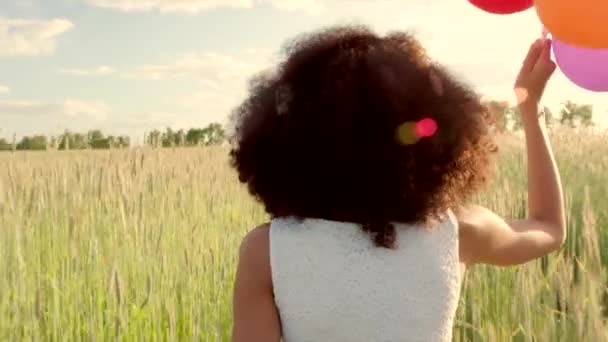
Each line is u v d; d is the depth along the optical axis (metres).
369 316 1.51
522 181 9.16
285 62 1.61
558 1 2.34
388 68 1.51
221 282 5.16
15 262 5.30
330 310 1.51
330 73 1.51
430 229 1.56
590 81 2.47
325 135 1.50
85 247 5.76
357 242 1.52
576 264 4.61
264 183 1.57
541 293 4.15
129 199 6.00
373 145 1.49
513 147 11.02
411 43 1.61
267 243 1.57
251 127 1.57
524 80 1.93
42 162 7.24
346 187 1.50
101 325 4.63
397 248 1.53
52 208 6.43
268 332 1.57
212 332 4.81
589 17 2.29
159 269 5.16
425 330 1.53
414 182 1.50
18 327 4.62
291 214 1.55
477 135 1.58
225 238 6.00
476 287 4.59
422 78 1.53
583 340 3.22
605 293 3.84
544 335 3.50
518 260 1.73
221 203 7.61
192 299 4.94
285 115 1.53
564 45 2.51
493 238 1.66
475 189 1.61
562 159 10.76
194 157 8.82
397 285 1.52
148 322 4.79
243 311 1.58
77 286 5.16
